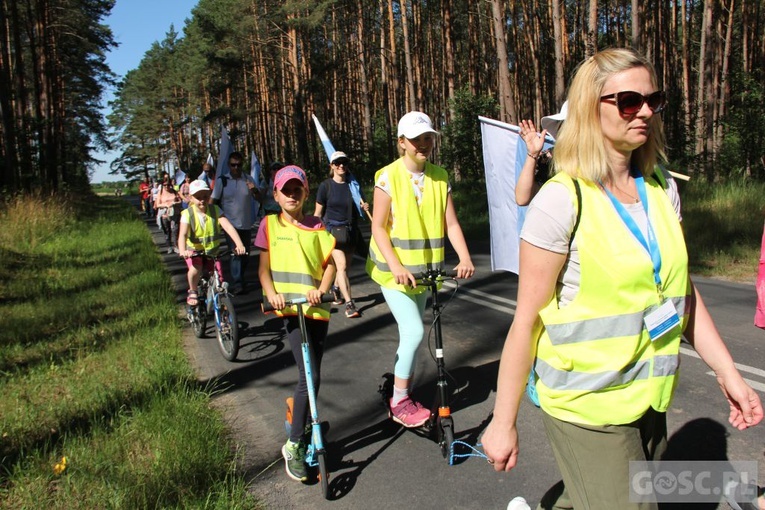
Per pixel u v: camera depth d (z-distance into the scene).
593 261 1.77
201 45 37.72
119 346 6.30
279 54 40.09
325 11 31.30
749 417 1.93
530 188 3.77
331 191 7.21
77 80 48.59
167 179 15.30
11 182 20.75
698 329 2.03
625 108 1.75
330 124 40.69
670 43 30.62
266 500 3.39
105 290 9.32
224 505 3.15
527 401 4.55
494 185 4.31
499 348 5.83
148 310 7.81
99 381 5.23
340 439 4.14
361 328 6.86
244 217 8.98
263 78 44.78
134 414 4.34
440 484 3.46
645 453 1.95
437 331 3.75
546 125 3.11
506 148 4.23
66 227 17.38
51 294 9.12
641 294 1.77
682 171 17.16
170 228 14.97
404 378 3.99
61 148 40.59
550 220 1.80
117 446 3.87
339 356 5.93
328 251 3.75
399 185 3.86
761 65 24.33
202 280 6.92
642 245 1.78
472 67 36.31
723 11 27.08
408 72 27.23
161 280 9.92
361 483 3.54
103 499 3.28
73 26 35.88
